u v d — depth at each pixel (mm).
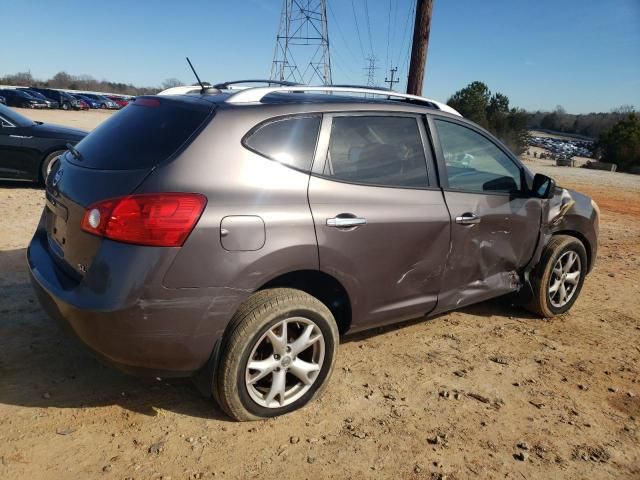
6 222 6656
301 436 2998
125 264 2611
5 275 4859
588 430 3287
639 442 3215
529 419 3352
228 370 2859
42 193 8719
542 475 2859
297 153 3104
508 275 4438
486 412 3387
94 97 60375
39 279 3014
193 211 2676
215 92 3404
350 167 3324
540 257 4695
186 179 2729
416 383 3656
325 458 2840
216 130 2871
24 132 8711
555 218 4645
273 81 4129
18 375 3348
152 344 2695
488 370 3924
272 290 3010
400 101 3869
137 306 2617
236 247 2783
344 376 3664
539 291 4758
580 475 2887
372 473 2764
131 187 2709
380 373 3748
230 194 2803
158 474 2627
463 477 2789
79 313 2660
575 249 4938
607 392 3756
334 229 3125
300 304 3018
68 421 2961
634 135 41594
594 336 4703
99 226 2697
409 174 3625
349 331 3506
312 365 3189
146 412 3098
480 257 4062
